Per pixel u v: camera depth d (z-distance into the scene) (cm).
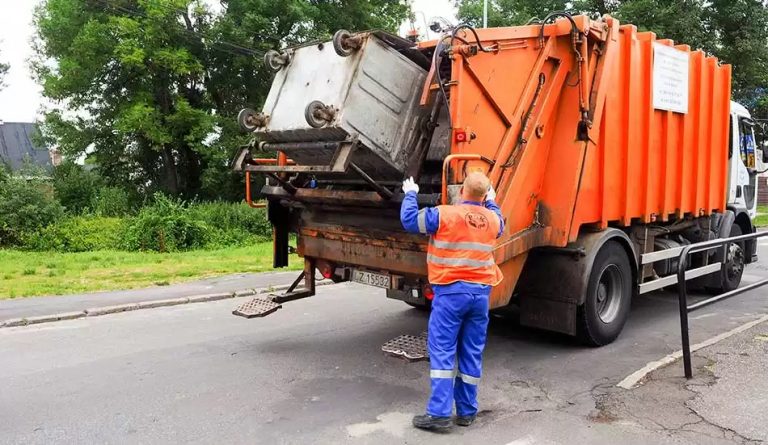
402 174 518
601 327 619
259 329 711
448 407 416
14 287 981
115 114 2766
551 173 574
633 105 641
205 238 1827
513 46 529
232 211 2106
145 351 619
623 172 639
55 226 1884
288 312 801
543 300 608
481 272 418
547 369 554
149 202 2758
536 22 586
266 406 467
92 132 2861
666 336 662
